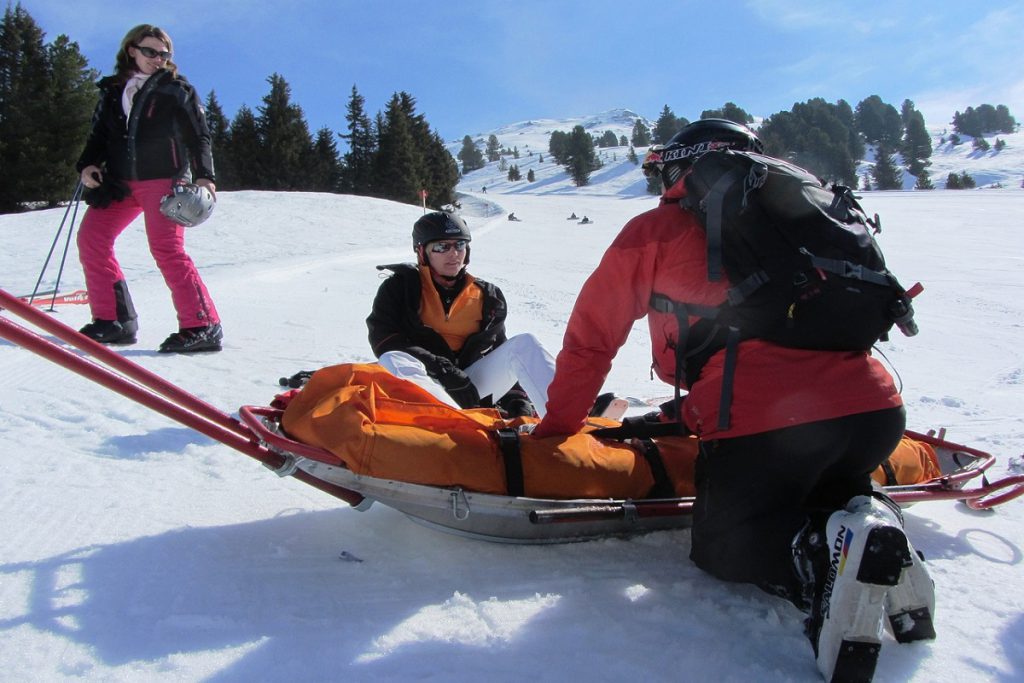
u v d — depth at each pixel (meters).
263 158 55.56
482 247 20.58
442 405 2.26
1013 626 1.94
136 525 2.30
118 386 1.90
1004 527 2.64
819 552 1.77
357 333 6.27
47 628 1.72
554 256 18.34
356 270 11.71
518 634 1.81
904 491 2.45
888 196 46.91
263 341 5.68
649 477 2.38
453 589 2.02
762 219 1.88
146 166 4.82
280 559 2.14
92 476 2.68
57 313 6.34
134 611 1.82
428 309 3.39
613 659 1.72
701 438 2.07
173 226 4.99
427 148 65.12
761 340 1.91
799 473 1.90
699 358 2.03
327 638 1.76
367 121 63.62
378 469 2.05
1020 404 4.87
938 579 2.21
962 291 11.74
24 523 2.25
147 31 4.65
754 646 1.81
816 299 1.84
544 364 3.12
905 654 1.80
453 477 2.10
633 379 5.36
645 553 2.31
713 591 2.07
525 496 2.17
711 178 1.95
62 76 35.75
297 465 2.13
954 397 5.06
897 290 1.90
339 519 2.45
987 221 26.52
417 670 1.65
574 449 2.28
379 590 2.00
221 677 1.59
